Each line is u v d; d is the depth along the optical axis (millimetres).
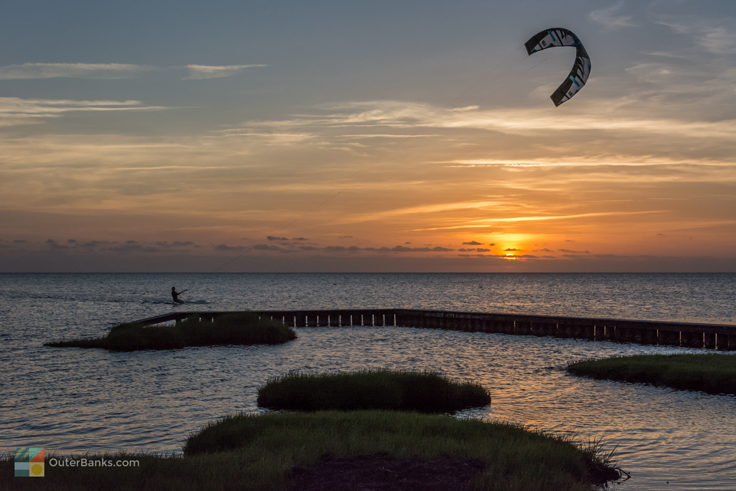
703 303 124375
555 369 38781
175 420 24453
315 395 26203
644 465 18078
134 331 49594
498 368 39812
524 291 198000
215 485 13797
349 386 26406
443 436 18172
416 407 26750
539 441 18109
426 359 44812
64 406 27281
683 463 18281
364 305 122750
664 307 112125
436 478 14438
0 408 26844
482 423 19828
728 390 29797
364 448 16500
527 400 28391
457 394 27266
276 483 14047
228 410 26328
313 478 14414
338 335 63969
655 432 22172
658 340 53938
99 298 143000
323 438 17562
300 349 50438
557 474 15148
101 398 29172
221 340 53344
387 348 51969
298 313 74562
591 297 155000
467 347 52875
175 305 116188
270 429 18844
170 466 15281
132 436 21953
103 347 49188
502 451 16500
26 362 41438
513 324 64625
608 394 29672
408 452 16219
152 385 32812
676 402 27609
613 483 16391
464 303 130125
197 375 36344
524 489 13969
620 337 56219
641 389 30922
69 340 54219
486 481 14273
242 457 16031
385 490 13664
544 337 61125
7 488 13500
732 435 21703
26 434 22297
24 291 187625
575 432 22250
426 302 134125
